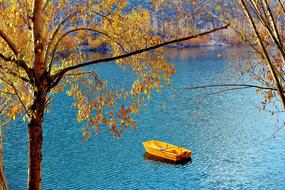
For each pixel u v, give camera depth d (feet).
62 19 38.70
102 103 40.37
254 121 170.50
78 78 41.78
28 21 35.19
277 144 139.85
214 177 114.42
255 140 145.28
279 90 25.16
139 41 38.14
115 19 38.22
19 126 160.97
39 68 34.04
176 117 179.73
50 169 119.14
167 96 220.02
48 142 145.07
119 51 39.32
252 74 40.86
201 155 132.46
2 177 32.96
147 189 106.32
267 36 32.24
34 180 33.96
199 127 164.35
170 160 128.36
